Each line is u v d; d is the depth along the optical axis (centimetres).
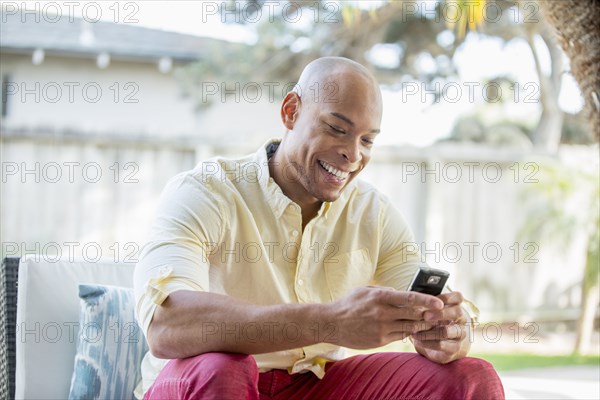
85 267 219
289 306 155
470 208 685
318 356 188
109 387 201
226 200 182
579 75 195
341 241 196
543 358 543
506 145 934
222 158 193
